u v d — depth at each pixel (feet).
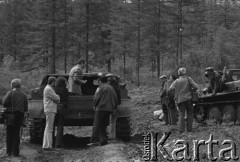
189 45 141.08
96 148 36.70
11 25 183.32
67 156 35.04
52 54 128.88
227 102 50.90
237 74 53.93
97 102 38.27
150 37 133.08
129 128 42.16
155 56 142.10
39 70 146.61
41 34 128.47
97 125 38.14
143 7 135.74
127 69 145.69
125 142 40.81
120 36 141.79
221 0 209.97
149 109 77.10
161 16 136.15
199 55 140.67
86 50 130.41
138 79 123.95
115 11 152.35
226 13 198.08
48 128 38.24
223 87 52.01
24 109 35.65
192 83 43.21
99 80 42.47
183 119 43.29
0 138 46.03
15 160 33.45
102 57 139.33
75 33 130.82
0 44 186.80
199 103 57.06
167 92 51.34
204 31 188.96
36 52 137.69
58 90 39.55
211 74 52.70
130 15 136.26
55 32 129.49
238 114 49.21
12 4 185.98
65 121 42.65
